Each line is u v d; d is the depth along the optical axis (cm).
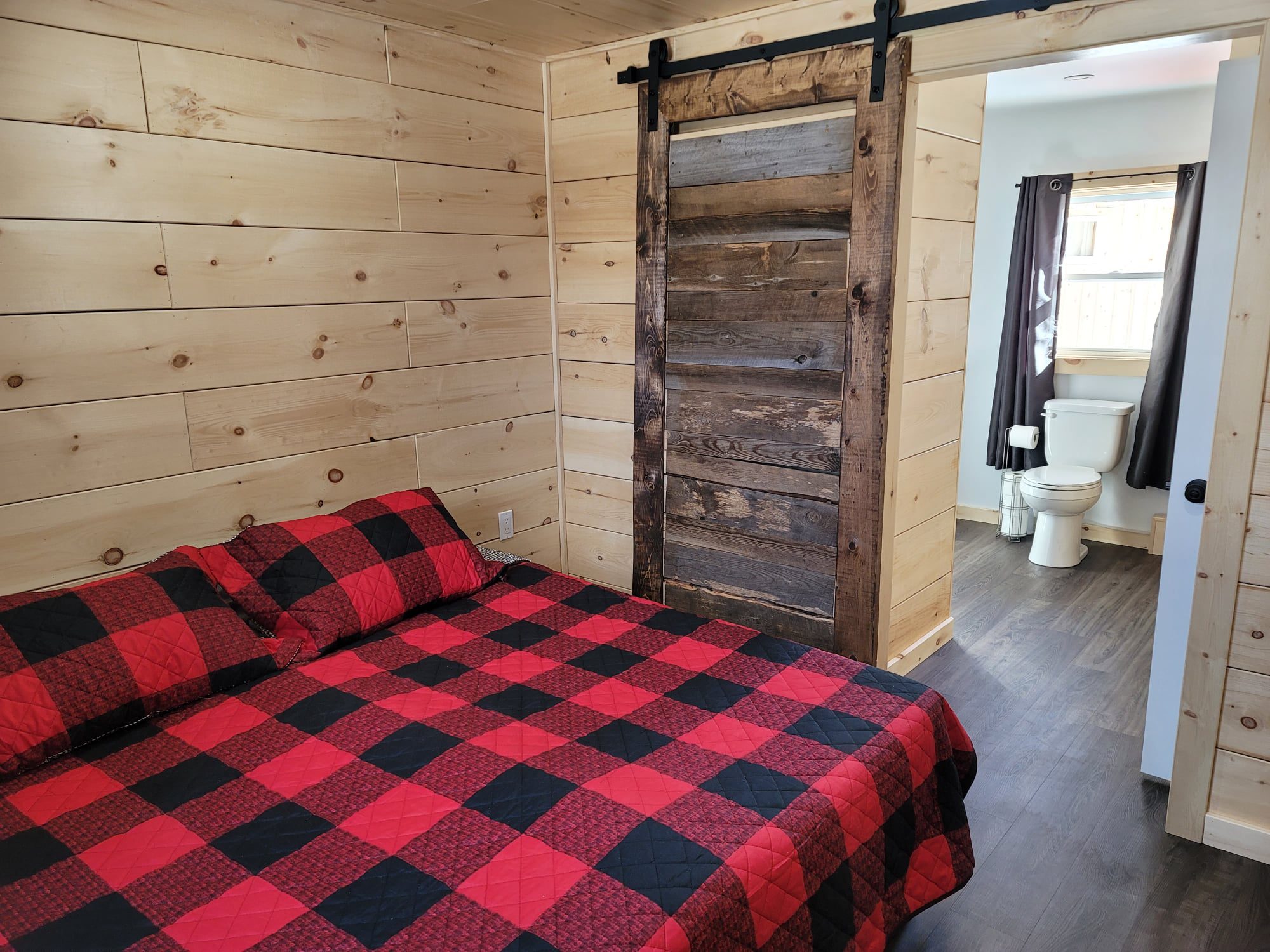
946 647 355
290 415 267
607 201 322
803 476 285
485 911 137
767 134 274
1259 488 207
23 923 136
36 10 202
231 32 238
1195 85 411
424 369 305
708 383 303
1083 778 263
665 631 246
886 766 183
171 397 238
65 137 210
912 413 307
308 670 222
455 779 173
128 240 225
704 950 136
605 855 149
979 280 511
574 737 189
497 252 323
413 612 256
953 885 197
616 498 349
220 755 184
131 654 197
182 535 246
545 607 264
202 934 133
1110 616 387
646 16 277
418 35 285
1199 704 226
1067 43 218
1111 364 473
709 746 185
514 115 320
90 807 166
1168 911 208
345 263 275
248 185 247
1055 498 436
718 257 292
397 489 303
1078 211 484
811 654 230
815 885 158
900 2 243
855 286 262
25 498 214
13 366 208
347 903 139
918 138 282
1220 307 226
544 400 353
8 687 180
